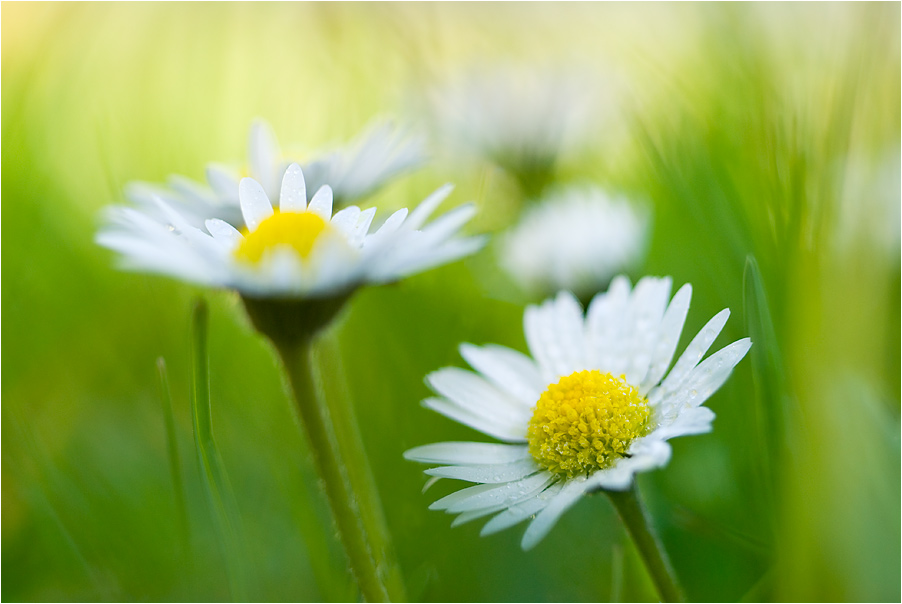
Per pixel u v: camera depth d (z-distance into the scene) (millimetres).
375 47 291
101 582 186
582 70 263
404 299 213
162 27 298
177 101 292
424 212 164
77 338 215
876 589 161
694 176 202
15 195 233
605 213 208
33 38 270
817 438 164
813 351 168
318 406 166
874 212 175
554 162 259
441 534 190
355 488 181
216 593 185
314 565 180
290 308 164
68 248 234
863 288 172
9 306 216
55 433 204
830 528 162
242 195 169
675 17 261
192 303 211
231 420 205
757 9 210
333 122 286
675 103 216
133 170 268
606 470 163
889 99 181
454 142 262
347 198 190
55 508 187
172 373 210
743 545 175
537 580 187
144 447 203
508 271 214
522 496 163
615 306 172
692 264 204
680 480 188
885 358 173
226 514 170
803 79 200
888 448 163
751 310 169
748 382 185
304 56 305
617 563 170
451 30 302
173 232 166
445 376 172
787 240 183
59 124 266
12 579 189
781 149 190
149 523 191
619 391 166
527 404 170
